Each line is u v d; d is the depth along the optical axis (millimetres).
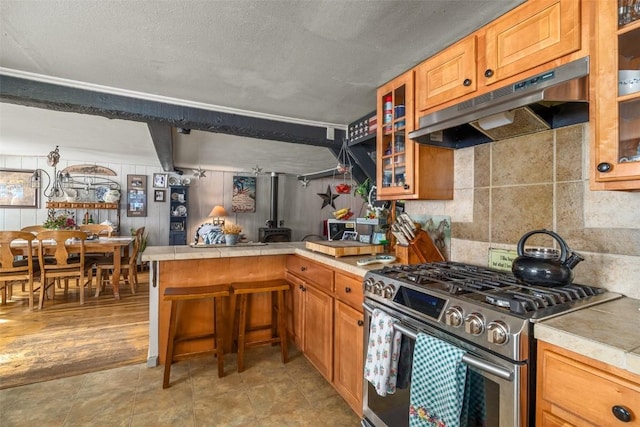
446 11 1430
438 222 2078
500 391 983
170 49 1759
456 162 1956
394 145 2031
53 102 2186
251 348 2713
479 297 1146
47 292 4316
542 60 1210
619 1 1014
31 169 5559
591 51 1086
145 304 3889
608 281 1284
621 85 1012
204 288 2330
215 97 2461
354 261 1951
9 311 3598
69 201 5453
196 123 2639
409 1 1363
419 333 1247
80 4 1383
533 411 946
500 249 1688
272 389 2107
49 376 2232
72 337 2900
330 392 2078
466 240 1883
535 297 1076
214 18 1479
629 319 973
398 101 2043
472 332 1042
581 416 838
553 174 1466
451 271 1599
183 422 1775
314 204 8008
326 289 2115
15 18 1479
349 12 1435
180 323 2494
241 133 2934
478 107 1373
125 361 2459
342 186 3150
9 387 2096
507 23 1335
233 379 2223
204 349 2541
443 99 1634
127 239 4469
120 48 1749
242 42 1687
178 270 2465
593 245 1329
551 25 1186
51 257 4164
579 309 1064
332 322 2029
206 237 3004
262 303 2797
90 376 2238
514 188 1632
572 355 862
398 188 1971
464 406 1072
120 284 4879
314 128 3117
